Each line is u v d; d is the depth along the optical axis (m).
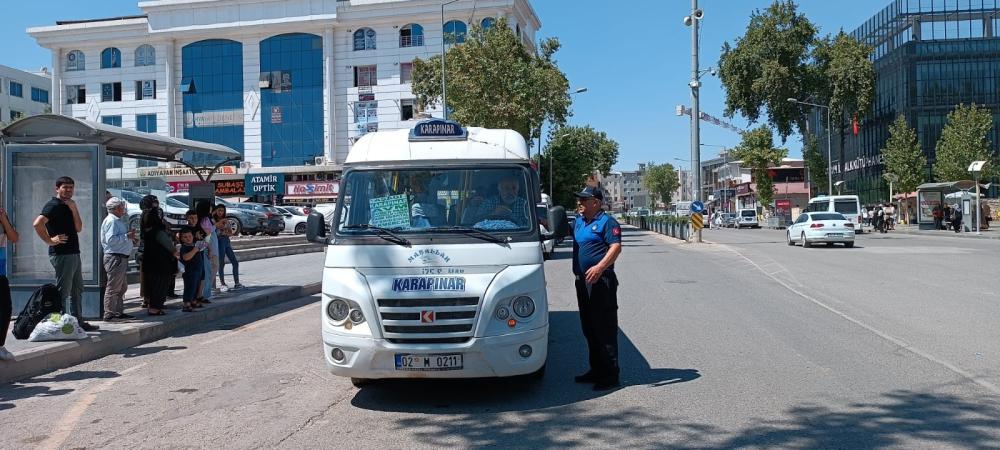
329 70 60.97
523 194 6.93
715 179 143.62
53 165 10.66
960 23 66.50
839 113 63.94
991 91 65.44
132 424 6.22
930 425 5.74
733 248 29.55
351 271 6.39
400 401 6.80
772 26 63.00
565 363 8.33
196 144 12.75
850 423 5.84
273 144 62.25
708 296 13.98
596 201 7.13
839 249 27.89
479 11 58.16
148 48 63.75
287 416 6.38
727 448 5.30
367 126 60.78
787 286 15.45
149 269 11.14
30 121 10.34
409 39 60.44
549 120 38.62
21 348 8.43
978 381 7.10
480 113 33.97
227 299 13.16
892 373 7.49
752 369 7.79
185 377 7.96
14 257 10.58
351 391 7.21
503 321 6.27
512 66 34.59
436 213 6.82
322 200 57.41
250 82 62.56
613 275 7.14
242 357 9.02
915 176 60.25
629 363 8.20
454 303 6.21
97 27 63.12
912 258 22.61
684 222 37.53
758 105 65.56
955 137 57.03
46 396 7.21
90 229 10.66
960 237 37.75
